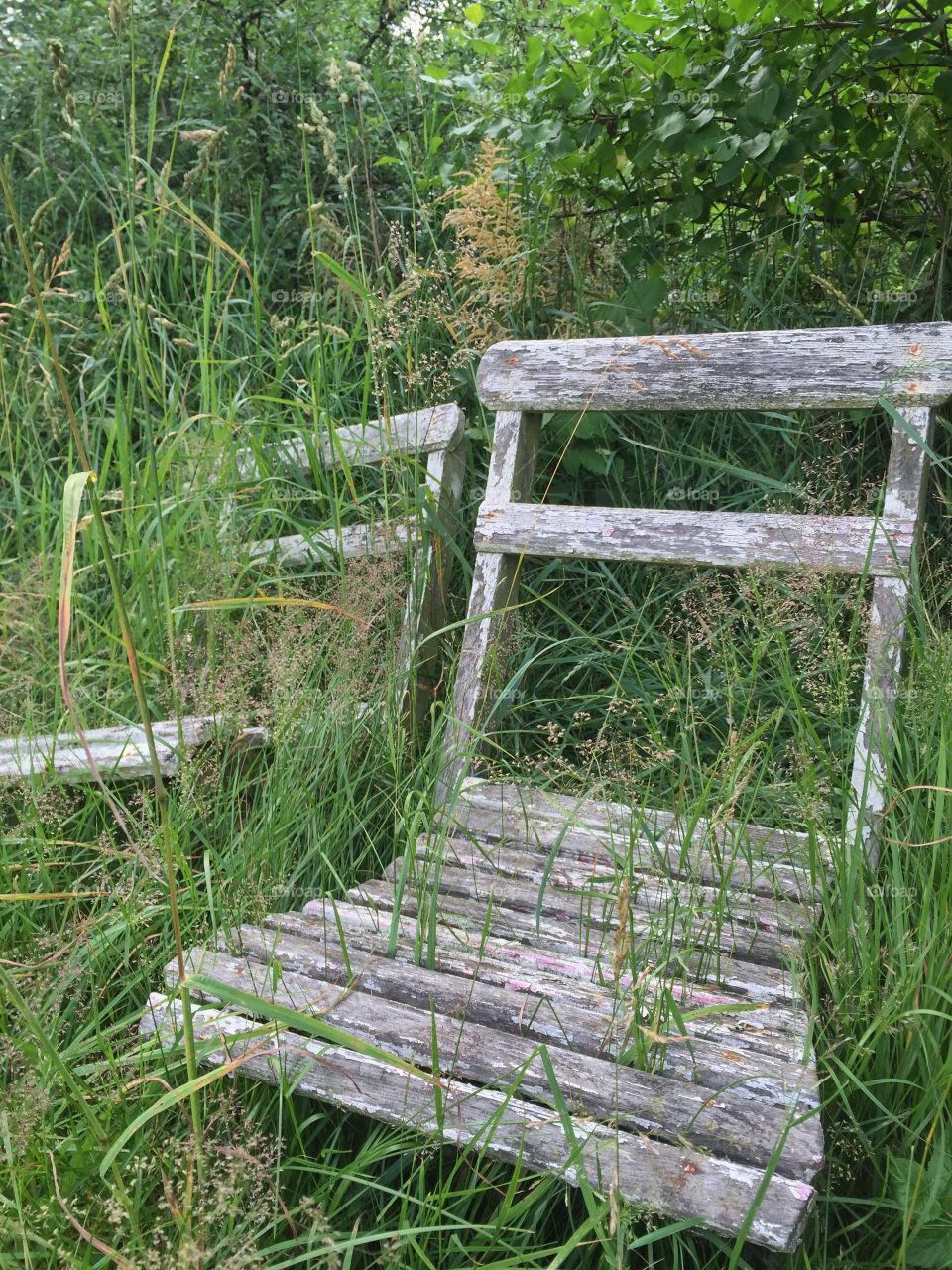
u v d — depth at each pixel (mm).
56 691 2918
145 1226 1592
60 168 4520
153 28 4465
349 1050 1714
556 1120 1558
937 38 3070
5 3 4559
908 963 1893
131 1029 1997
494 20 3947
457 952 1968
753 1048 1732
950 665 2178
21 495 3848
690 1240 1581
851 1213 1728
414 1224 1636
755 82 3010
